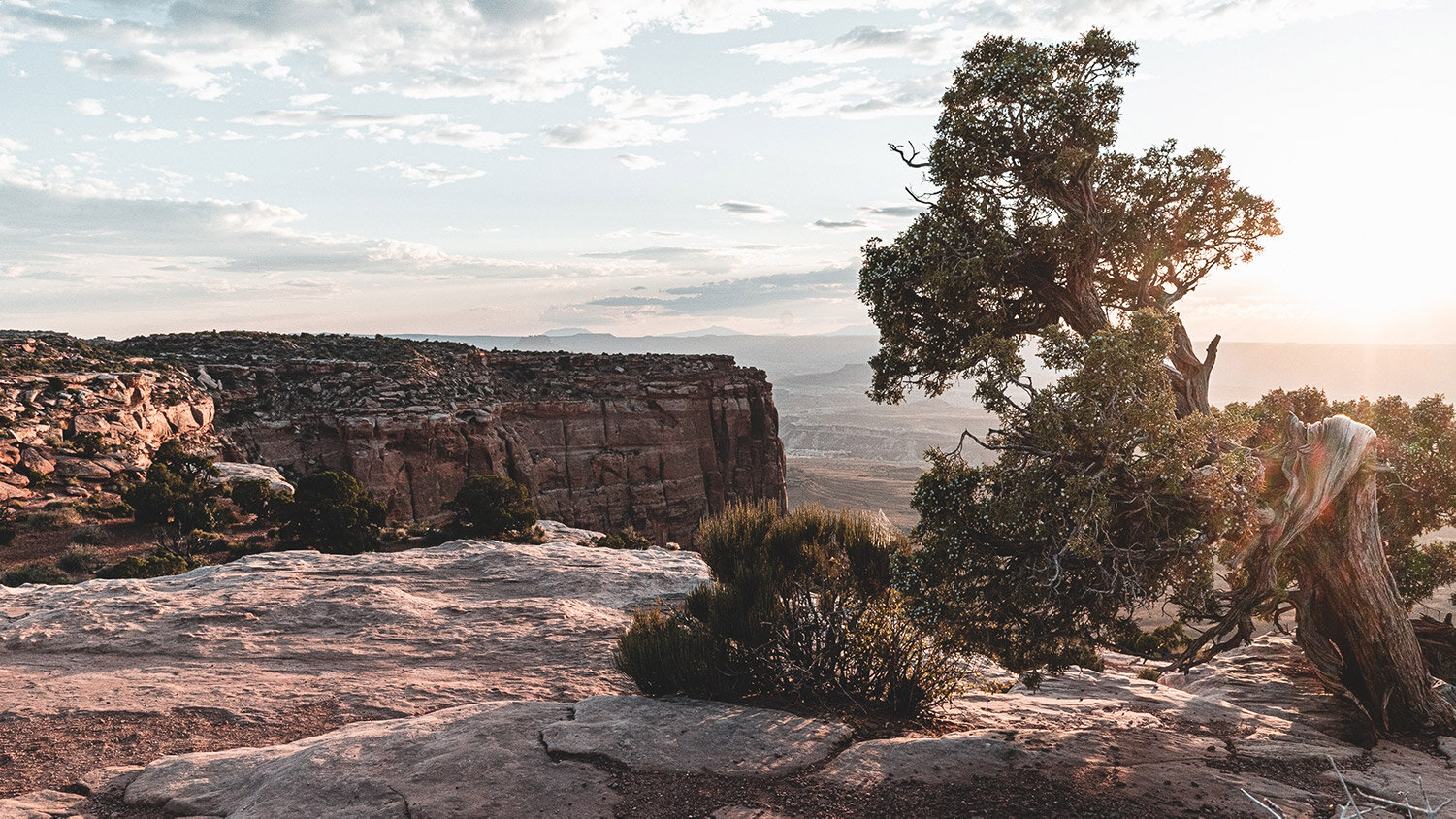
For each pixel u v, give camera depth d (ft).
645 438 427.33
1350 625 38.52
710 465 449.48
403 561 69.31
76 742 30.22
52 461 189.47
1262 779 26.53
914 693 34.35
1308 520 36.63
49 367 256.32
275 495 193.57
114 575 122.01
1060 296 42.73
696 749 26.00
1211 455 35.22
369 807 21.49
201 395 295.69
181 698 35.63
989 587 33.65
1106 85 42.98
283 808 21.43
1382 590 37.88
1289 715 40.75
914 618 33.35
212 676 40.11
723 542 37.73
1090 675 49.93
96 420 220.23
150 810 23.08
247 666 42.63
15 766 27.68
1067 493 31.37
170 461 206.18
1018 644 33.65
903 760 25.98
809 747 26.81
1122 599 32.78
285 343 379.55
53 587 58.95
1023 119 42.65
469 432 347.97
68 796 24.21
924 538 34.42
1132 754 28.71
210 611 51.62
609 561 71.87
